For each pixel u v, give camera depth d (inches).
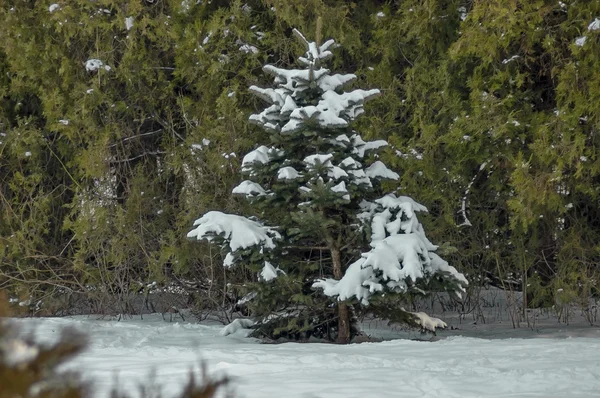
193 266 2388.0
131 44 2377.0
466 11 2367.1
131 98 2484.0
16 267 2522.1
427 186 2311.8
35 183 2546.8
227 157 2293.3
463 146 2245.3
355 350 1628.9
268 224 1945.1
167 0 2459.4
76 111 2418.8
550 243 2351.1
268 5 2358.5
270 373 1283.2
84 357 1528.1
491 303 2608.3
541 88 2319.1
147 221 2490.2
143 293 2484.0
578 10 2087.8
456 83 2347.4
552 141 2112.5
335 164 1833.2
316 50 1872.5
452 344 1711.4
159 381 1189.7
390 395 1093.1
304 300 1849.2
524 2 2078.0
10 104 2650.1
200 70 2413.9
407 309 2420.0
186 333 2078.0
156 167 2532.0
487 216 2349.9
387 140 2345.0
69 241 2534.5
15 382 408.2
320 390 1125.7
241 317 2348.7
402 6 2356.1
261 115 1857.8
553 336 2089.1
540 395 1091.9
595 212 2343.8
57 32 2407.7
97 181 2448.3
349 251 1875.0
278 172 1855.3
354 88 2407.7
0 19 2422.5
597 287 2253.9
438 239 2322.8
